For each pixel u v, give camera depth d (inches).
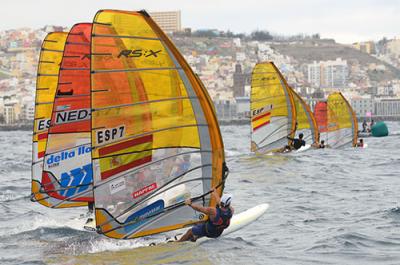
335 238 1742.1
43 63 2015.3
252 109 3954.2
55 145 1924.2
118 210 1599.4
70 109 1920.5
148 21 1578.5
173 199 1662.2
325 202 2370.8
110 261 1518.2
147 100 1606.8
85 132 1948.8
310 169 3447.3
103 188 1574.8
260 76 3944.4
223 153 1700.3
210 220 1673.2
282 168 3464.6
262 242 1716.3
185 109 1648.6
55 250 1628.9
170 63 1614.2
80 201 1979.6
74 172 1955.0
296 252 1610.5
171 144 1648.6
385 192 2591.0
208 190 1699.1
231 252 1590.8
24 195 2805.1
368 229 1854.1
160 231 1658.5
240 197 2529.5
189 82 1633.9
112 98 1569.9
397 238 1736.0
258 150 4005.9
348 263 1502.2
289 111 4020.7
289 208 2242.9
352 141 5172.2
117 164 1588.3
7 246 1695.4
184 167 1667.1
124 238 1619.1
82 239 1731.1
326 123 5088.6
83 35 1897.1
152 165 1632.6
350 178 3105.3
